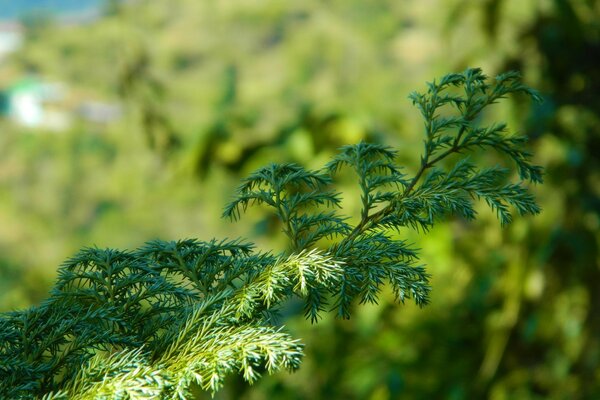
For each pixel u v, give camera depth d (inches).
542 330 186.1
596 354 185.0
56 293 57.0
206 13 2608.3
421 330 182.4
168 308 55.8
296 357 45.4
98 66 3228.3
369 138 176.4
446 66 209.0
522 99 185.3
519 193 58.0
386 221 58.1
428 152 60.6
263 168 63.3
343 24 2023.9
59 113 2913.4
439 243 171.0
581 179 183.8
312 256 52.6
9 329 54.7
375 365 176.9
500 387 178.7
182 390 44.6
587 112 191.9
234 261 57.7
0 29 3474.4
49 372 51.0
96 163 2490.2
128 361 46.6
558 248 183.5
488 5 199.2
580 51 197.5
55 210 2330.2
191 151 191.6
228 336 47.9
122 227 1792.6
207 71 2448.3
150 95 215.8
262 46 2518.5
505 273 183.0
